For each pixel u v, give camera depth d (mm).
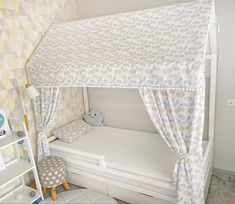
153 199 2180
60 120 3221
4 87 2408
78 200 2293
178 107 1792
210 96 2561
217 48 2508
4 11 2354
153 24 2125
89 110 3639
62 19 3164
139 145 2748
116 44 2197
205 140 2725
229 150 2734
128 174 2225
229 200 2330
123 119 3338
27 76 2646
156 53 1850
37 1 2738
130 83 1889
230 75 2512
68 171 2748
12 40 2465
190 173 1832
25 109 2686
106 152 2611
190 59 1609
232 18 2363
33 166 2402
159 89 1787
